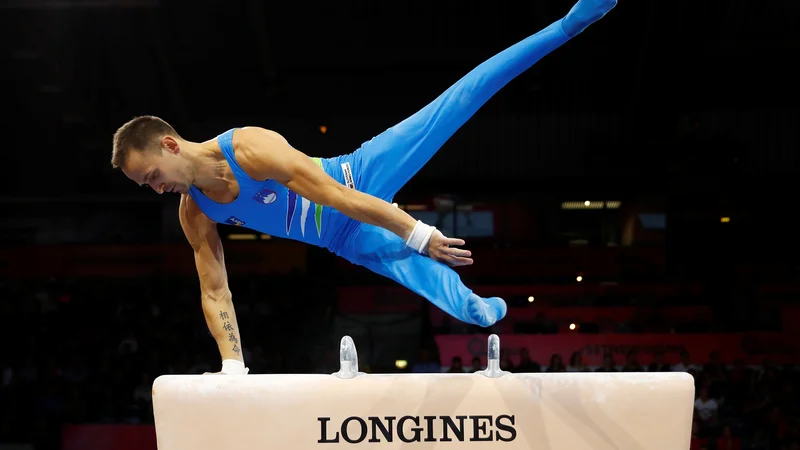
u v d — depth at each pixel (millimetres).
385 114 17938
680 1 15852
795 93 17109
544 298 16281
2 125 17312
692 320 15312
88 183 17828
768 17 15852
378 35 16719
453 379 3838
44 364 14609
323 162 4512
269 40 16672
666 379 3814
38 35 15891
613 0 4125
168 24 16047
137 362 14523
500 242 18609
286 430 3766
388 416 3779
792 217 17562
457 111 4367
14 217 18375
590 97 17891
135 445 12320
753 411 12969
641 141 18016
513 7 16172
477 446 3779
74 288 16219
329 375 3854
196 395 3768
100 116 17000
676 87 17328
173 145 4074
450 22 16516
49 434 13281
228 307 4527
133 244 16766
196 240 4523
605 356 13672
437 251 4008
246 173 4137
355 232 4418
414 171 4570
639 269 17266
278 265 17172
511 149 18500
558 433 3783
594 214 18828
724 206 17891
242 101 17625
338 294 16125
